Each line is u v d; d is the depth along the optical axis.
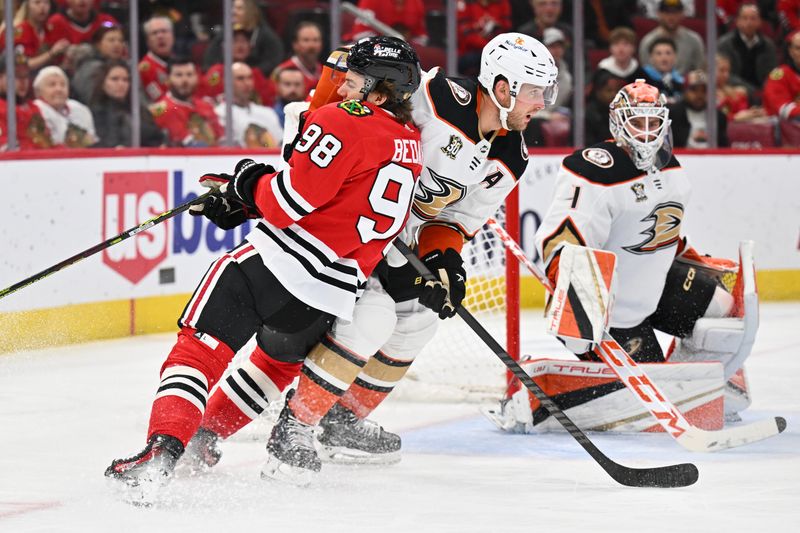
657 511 6.14
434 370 10.30
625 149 8.51
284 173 6.32
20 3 12.90
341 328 6.77
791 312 15.32
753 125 16.94
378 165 6.38
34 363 11.34
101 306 12.81
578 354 8.74
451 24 15.48
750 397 8.92
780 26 16.95
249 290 6.50
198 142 14.39
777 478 6.95
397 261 7.05
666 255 8.77
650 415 8.24
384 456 7.32
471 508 6.20
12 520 5.88
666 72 16.14
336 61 6.91
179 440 6.22
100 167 12.70
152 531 5.67
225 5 14.33
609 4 15.84
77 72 13.38
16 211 11.86
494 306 11.71
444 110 6.84
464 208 7.20
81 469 7.08
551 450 7.81
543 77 6.83
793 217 16.64
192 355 6.48
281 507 6.18
